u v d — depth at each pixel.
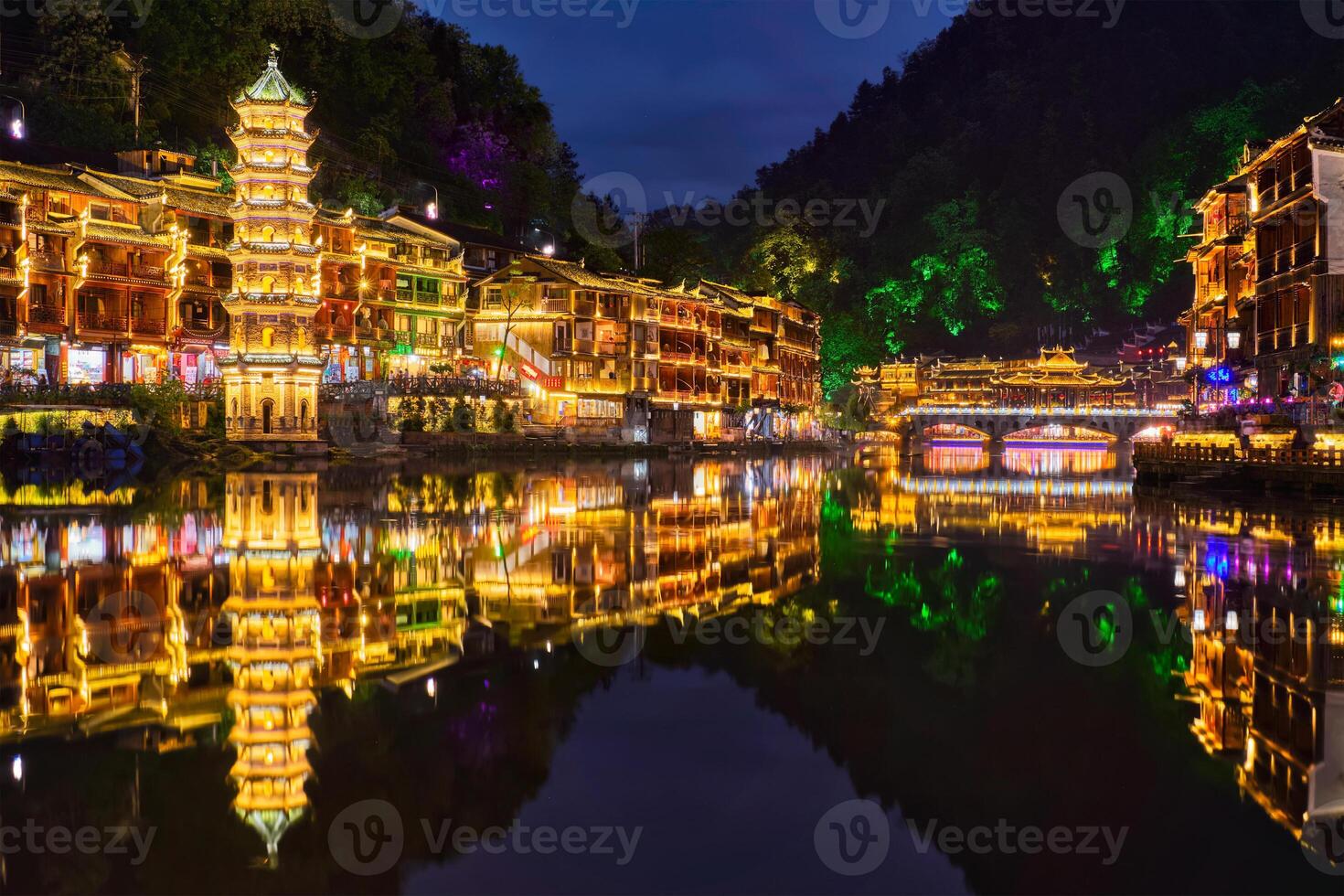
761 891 10.17
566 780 12.77
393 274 90.44
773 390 140.50
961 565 28.62
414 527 34.09
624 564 27.64
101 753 13.14
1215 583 25.69
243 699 15.31
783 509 44.41
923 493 56.28
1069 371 185.00
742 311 128.12
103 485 46.72
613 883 10.30
